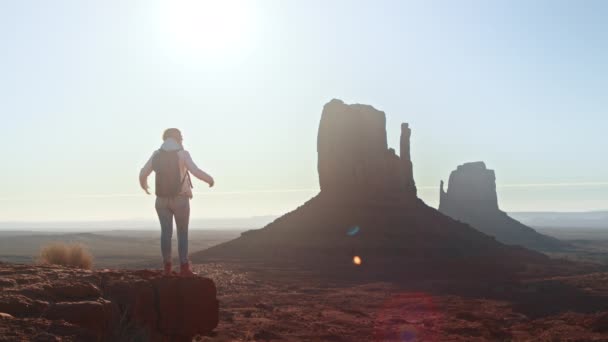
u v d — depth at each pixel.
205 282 10.12
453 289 54.97
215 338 18.00
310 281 62.91
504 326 31.44
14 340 6.67
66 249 17.42
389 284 60.22
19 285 8.87
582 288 49.69
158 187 9.87
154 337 9.30
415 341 24.81
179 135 10.16
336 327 28.23
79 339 7.47
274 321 28.86
